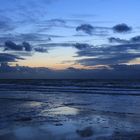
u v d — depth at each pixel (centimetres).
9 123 1692
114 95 3978
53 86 7312
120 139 1255
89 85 7538
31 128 1529
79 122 1714
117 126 1573
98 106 2617
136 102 2956
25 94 4334
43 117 1933
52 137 1305
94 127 1547
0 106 2656
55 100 3281
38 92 4822
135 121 1733
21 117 1939
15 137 1314
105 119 1827
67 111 2259
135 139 1245
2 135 1361
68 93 4503
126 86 6575
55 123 1683
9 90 5512
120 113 2100
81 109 2378
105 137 1298
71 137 1306
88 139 1262
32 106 2644
